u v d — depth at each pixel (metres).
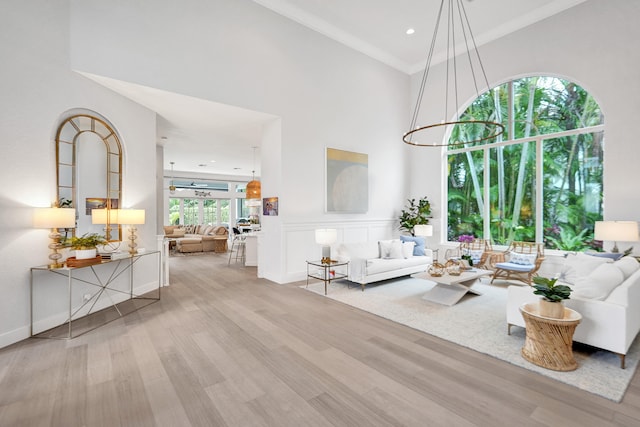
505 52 5.96
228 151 9.07
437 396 2.08
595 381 2.25
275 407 1.97
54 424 1.81
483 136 6.45
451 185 7.00
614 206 4.67
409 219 6.99
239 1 4.88
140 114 4.61
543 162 5.65
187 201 13.43
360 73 6.59
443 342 2.96
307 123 5.72
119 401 2.03
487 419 1.84
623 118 4.62
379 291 4.84
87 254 3.36
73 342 2.95
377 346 2.87
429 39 6.38
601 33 4.84
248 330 3.25
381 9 5.41
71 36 3.50
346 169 6.29
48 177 3.32
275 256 5.53
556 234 5.49
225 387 2.19
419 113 7.41
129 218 3.96
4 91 2.94
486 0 5.17
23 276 3.08
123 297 4.31
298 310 3.91
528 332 2.58
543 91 5.65
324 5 5.32
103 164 4.02
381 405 1.98
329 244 4.96
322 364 2.52
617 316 2.43
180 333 3.16
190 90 4.35
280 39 5.35
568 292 2.43
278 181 5.43
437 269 4.42
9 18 2.98
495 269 5.52
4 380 2.28
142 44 3.97
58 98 3.41
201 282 5.49
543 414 1.89
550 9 5.33
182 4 4.31
